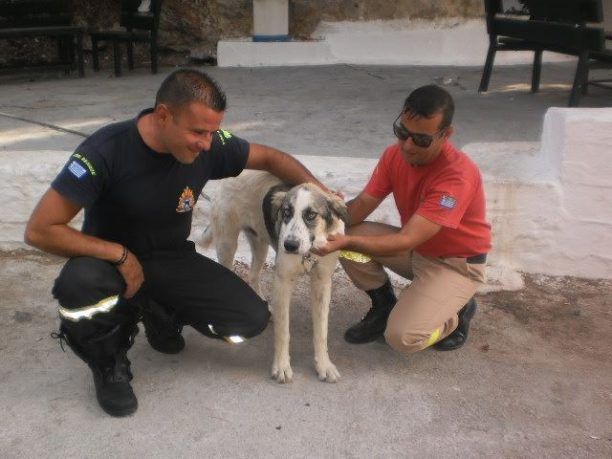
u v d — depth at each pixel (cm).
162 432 303
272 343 377
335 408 323
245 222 377
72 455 288
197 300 327
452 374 353
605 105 711
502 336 390
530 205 443
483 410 324
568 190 439
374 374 351
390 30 998
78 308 293
